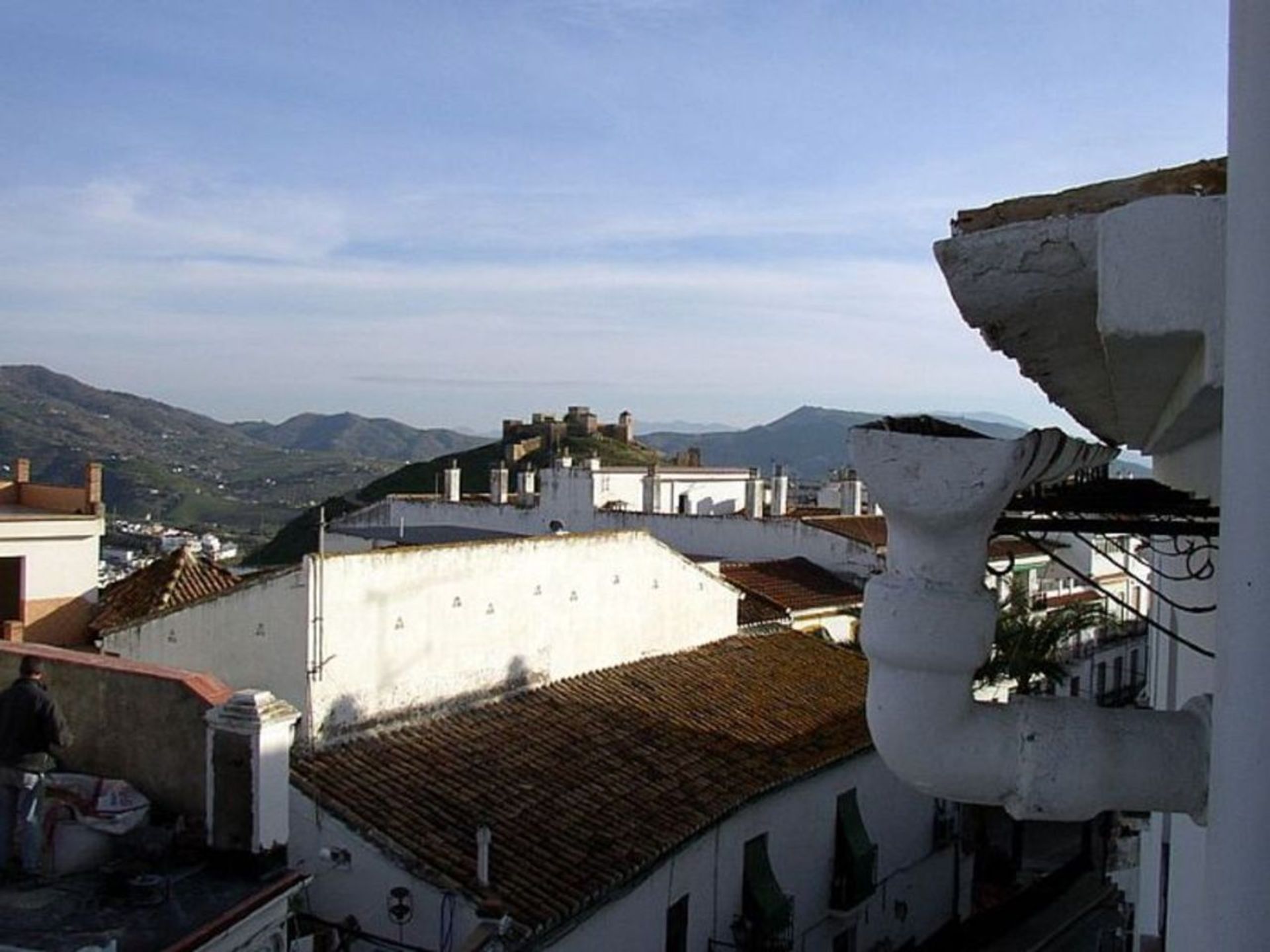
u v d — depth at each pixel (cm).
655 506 4059
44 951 794
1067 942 2852
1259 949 263
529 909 1399
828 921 2234
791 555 3494
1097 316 337
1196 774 347
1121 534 568
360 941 1436
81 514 2814
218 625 1741
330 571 1683
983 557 357
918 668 354
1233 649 268
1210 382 308
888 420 372
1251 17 262
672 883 1725
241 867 944
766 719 2275
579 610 2219
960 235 351
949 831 2709
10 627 2544
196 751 984
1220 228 308
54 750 968
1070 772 348
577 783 1781
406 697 1819
